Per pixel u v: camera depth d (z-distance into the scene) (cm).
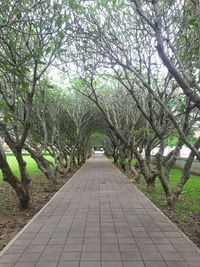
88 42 1043
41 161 1667
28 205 1151
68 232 812
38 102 1797
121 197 1368
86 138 3941
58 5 753
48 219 956
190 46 836
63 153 2533
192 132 1532
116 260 619
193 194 1480
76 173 2594
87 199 1320
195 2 647
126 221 930
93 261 614
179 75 571
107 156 5922
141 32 1033
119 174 2503
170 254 651
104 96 2188
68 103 2602
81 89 2248
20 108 1305
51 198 1352
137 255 646
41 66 1359
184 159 2864
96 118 3016
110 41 927
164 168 1241
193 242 758
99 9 1028
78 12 969
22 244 716
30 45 910
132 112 2008
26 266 591
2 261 616
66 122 2841
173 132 1566
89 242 729
